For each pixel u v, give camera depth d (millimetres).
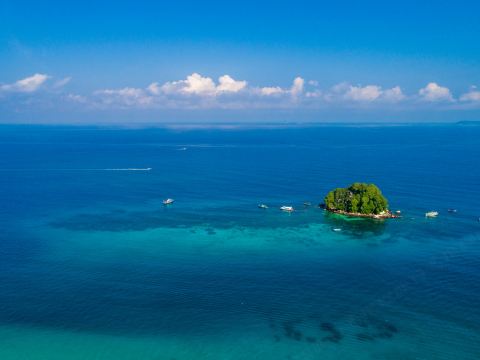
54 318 88438
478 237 141250
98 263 118438
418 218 164375
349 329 85125
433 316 89812
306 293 100562
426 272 112438
